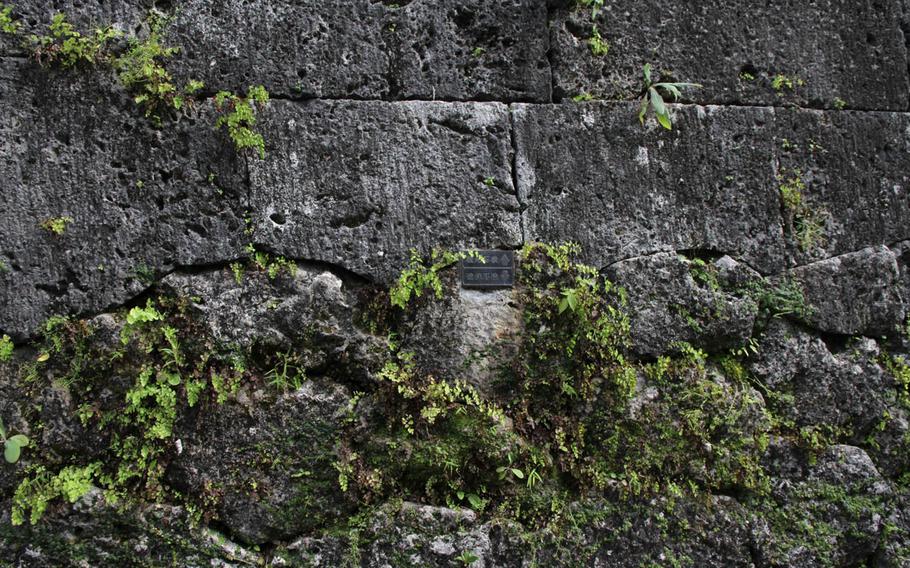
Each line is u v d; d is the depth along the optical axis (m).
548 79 2.69
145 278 2.44
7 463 2.31
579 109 2.69
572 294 2.56
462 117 2.62
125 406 2.38
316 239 2.52
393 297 2.54
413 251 2.56
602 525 2.54
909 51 2.94
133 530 2.35
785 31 2.85
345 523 2.47
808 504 2.69
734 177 2.77
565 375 2.62
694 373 2.69
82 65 2.41
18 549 2.29
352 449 2.50
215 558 2.38
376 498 2.49
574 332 2.62
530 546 2.49
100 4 2.43
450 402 2.52
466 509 2.49
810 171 2.84
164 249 2.45
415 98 2.61
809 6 2.88
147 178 2.45
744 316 2.73
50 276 2.38
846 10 2.91
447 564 2.44
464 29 2.66
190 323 2.44
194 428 2.41
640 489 2.58
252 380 2.46
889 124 2.91
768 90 2.83
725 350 2.77
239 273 2.48
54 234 2.38
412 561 2.43
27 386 2.36
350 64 2.57
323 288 2.49
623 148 2.71
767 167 2.80
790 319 2.80
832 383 2.79
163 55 2.46
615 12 2.74
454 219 2.60
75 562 2.31
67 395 2.37
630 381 2.63
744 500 2.67
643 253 2.69
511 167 2.65
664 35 2.77
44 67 2.39
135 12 2.46
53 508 2.31
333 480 2.46
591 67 2.71
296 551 2.43
